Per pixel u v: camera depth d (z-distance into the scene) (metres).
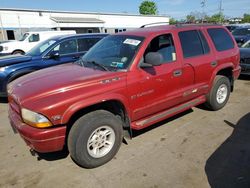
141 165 3.30
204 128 4.34
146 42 3.64
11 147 3.91
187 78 4.20
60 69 3.82
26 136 2.91
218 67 4.76
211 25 4.91
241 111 5.08
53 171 3.25
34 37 16.55
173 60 3.99
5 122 4.98
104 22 34.28
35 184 3.00
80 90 3.01
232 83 5.32
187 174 3.07
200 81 4.50
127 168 3.24
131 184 2.93
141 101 3.57
